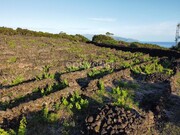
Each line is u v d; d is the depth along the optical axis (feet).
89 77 73.77
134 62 102.37
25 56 96.84
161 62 108.17
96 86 62.69
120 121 39.81
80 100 52.08
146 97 57.11
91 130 39.45
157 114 50.26
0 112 43.52
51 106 50.06
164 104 55.72
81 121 45.39
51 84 61.31
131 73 81.97
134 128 39.29
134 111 45.50
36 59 91.81
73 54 113.80
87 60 99.19
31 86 58.23
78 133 41.73
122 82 68.69
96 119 40.50
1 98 51.01
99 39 207.10
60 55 106.93
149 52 141.79
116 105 44.62
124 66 89.86
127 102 54.90
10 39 138.62
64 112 48.03
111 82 69.00
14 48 111.96
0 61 82.17
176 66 97.96
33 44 132.26
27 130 41.09
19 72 71.97
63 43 152.87
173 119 49.88
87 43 184.34
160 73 80.79
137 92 63.31
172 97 62.23
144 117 43.45
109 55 118.01
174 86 71.15
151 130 44.11
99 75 76.23
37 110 47.96
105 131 38.65
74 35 210.18
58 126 43.50
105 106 43.39
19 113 45.37
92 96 56.59
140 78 78.07
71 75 69.56
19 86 56.39
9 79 64.90
